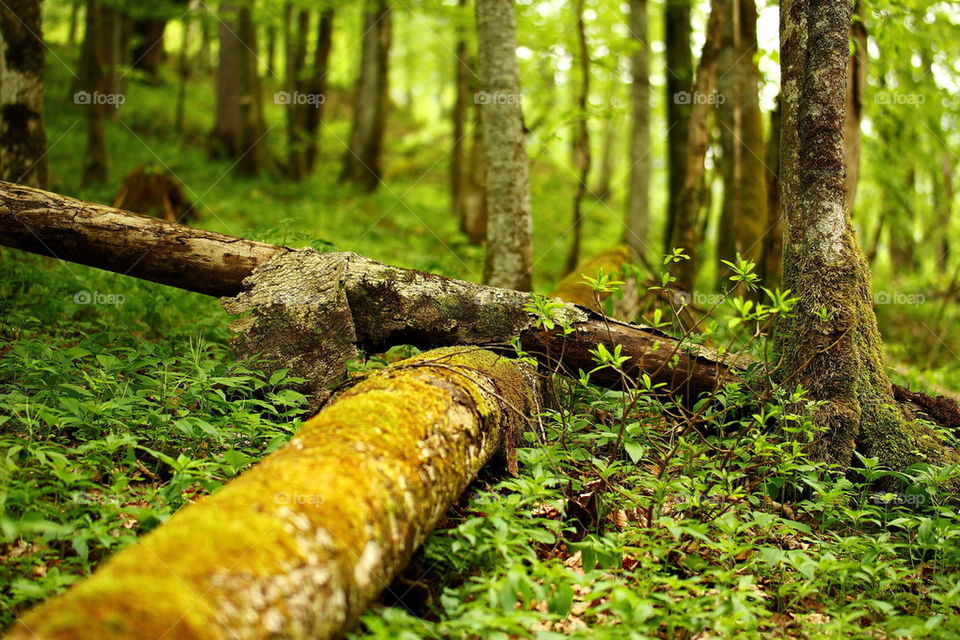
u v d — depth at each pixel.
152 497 2.95
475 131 14.34
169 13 16.95
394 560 2.53
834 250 4.45
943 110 10.33
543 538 2.95
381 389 3.15
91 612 1.71
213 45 28.50
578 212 11.05
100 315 6.12
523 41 11.62
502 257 7.56
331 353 4.41
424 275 4.61
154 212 9.61
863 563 3.26
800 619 3.01
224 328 5.85
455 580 3.00
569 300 6.57
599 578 3.06
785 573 3.35
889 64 8.59
